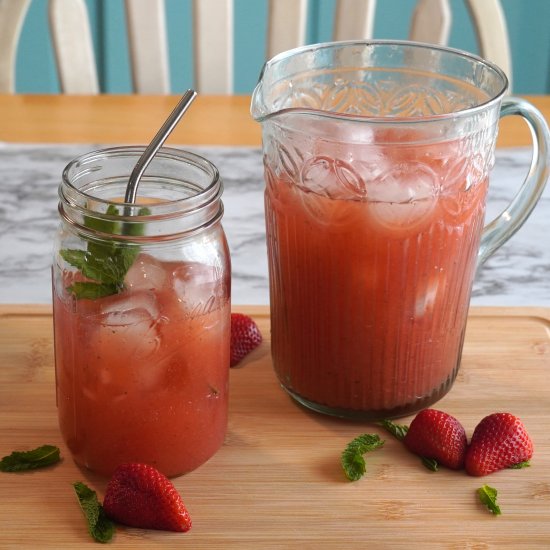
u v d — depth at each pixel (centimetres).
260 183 118
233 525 80
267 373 94
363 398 87
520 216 91
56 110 128
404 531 80
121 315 79
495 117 82
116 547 79
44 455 84
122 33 193
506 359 95
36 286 103
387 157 80
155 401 80
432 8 142
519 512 81
